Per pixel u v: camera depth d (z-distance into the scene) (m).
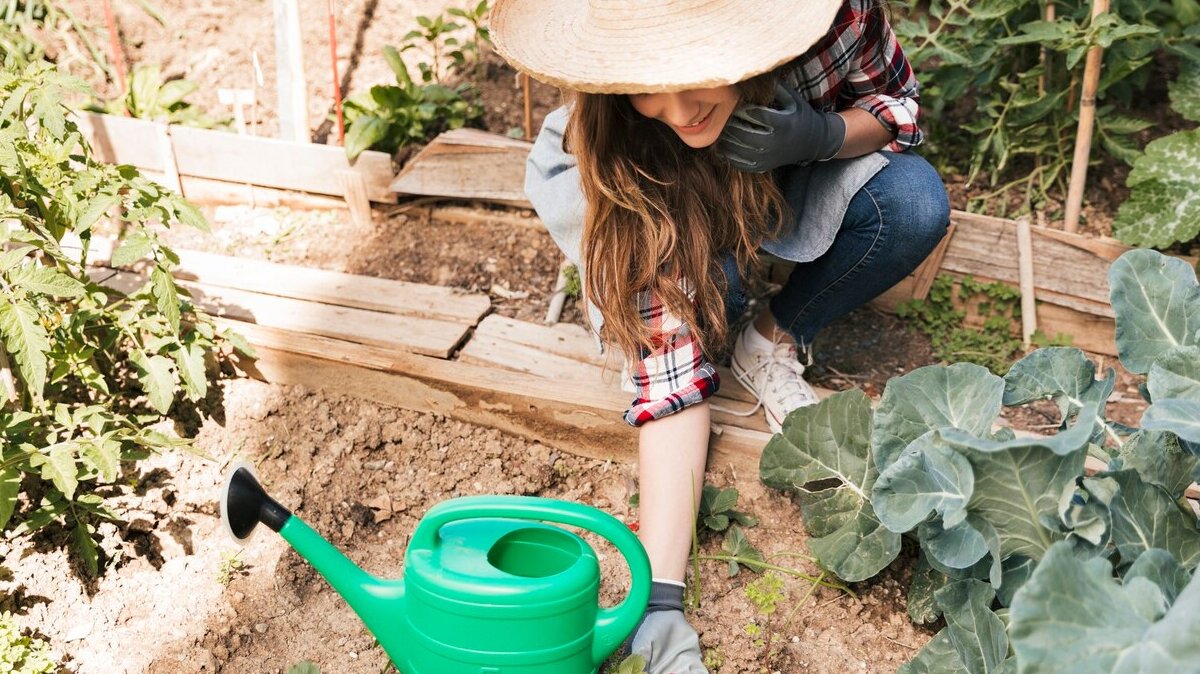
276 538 2.23
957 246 2.66
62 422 2.07
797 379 2.35
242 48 3.40
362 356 2.46
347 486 2.35
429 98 3.06
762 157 1.83
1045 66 2.73
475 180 2.89
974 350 2.62
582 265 2.06
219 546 2.21
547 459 2.41
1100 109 2.73
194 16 3.46
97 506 2.15
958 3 2.75
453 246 2.90
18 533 2.15
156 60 3.37
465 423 2.47
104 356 2.46
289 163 2.96
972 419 1.84
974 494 1.68
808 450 2.14
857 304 2.32
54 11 3.36
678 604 1.91
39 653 1.94
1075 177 2.65
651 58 1.60
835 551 2.05
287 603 2.12
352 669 1.99
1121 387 2.54
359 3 3.45
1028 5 2.85
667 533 1.97
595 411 2.35
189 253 2.85
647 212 1.89
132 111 3.12
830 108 2.09
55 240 2.21
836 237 2.17
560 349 2.53
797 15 1.65
